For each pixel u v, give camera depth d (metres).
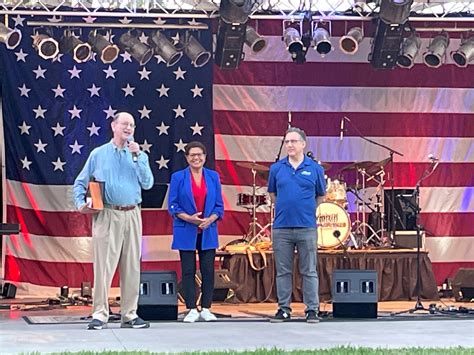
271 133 11.88
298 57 10.41
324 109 11.99
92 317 7.65
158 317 8.20
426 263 10.88
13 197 11.45
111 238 7.46
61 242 11.45
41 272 11.43
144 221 11.63
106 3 10.16
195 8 10.07
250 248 10.60
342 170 11.68
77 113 11.58
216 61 10.42
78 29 10.74
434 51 10.61
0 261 11.47
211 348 5.99
